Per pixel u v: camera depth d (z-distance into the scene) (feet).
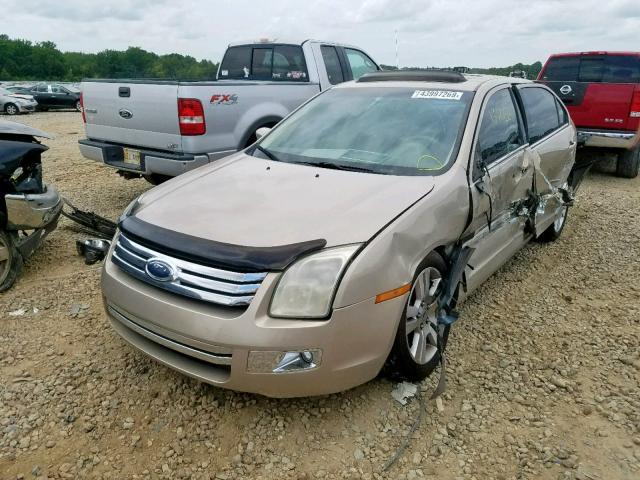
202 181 11.92
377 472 8.87
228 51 27.91
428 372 11.01
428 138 12.63
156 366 11.35
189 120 18.85
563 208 19.33
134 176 22.94
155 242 9.33
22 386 10.67
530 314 14.17
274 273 8.68
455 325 13.48
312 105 15.07
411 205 10.29
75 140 45.73
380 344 9.38
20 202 14.12
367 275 8.96
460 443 9.53
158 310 9.13
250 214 9.99
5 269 14.47
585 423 10.07
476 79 14.64
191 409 10.15
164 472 8.79
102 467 8.84
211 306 8.86
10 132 14.74
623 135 28.07
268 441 9.43
